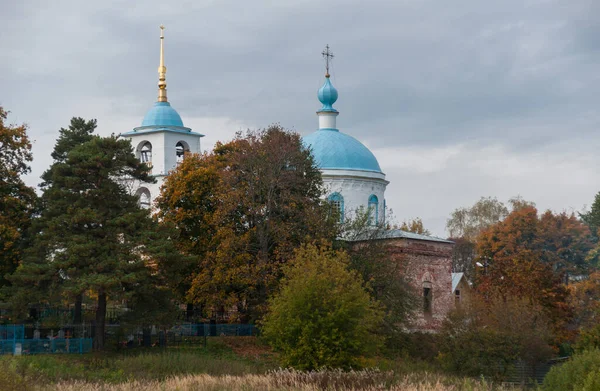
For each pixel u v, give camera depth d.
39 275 52.94
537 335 56.06
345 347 46.25
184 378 39.62
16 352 50.94
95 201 56.09
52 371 44.25
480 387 38.69
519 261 73.69
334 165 81.75
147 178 58.53
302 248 50.28
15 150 60.94
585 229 84.69
